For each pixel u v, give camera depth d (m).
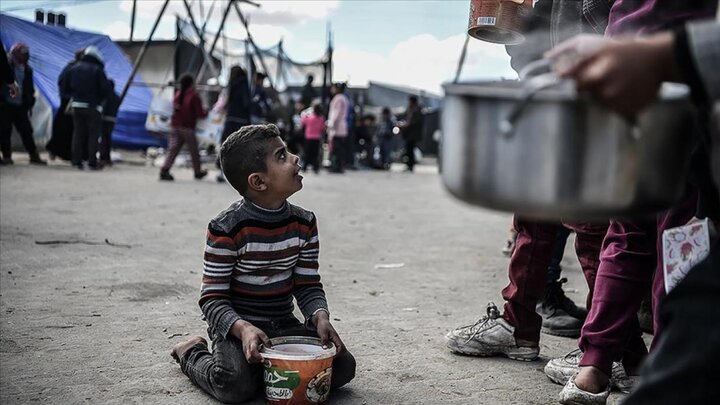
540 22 2.41
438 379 2.68
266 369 2.29
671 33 1.04
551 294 3.41
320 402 2.32
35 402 2.31
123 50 17.19
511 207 1.06
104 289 3.79
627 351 2.63
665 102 1.05
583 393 2.37
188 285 3.98
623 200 1.04
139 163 13.75
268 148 2.34
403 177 14.73
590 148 1.01
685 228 1.55
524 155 1.03
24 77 11.04
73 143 11.21
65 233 5.43
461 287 4.23
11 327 3.06
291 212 2.46
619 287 2.36
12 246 4.79
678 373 1.08
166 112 13.37
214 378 2.36
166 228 5.96
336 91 15.22
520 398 2.52
